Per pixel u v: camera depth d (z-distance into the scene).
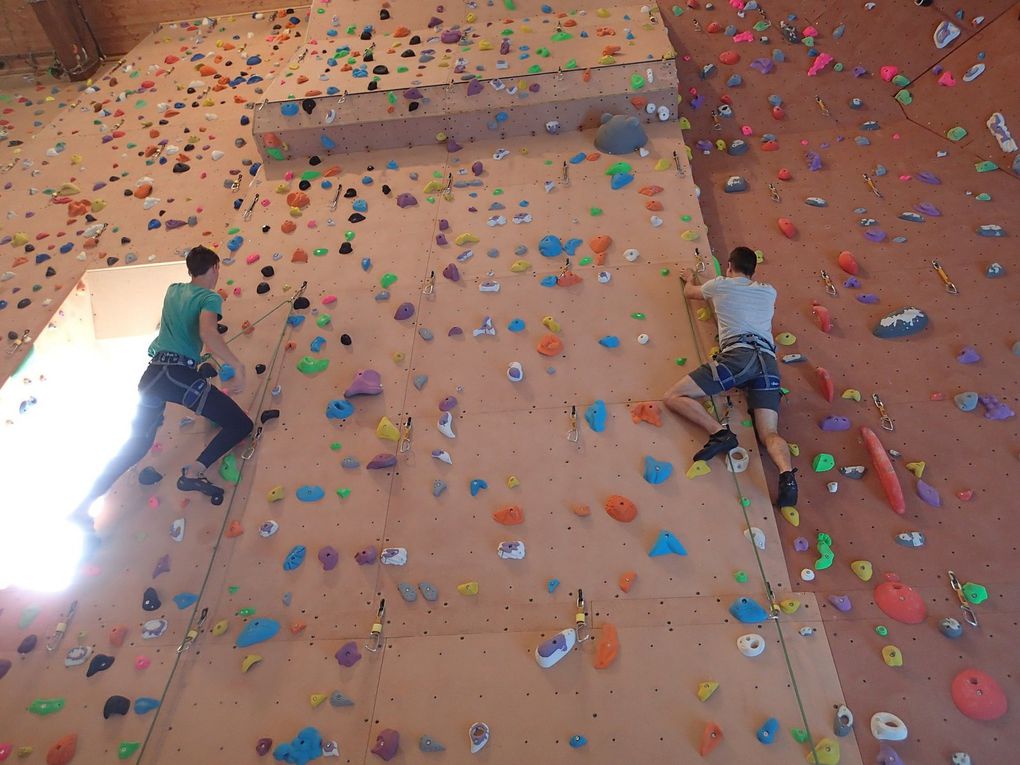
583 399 3.32
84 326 4.61
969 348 3.35
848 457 3.07
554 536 2.91
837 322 3.57
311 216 4.42
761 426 3.05
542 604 2.74
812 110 4.74
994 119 4.24
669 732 2.40
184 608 2.90
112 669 2.78
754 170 4.46
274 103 4.79
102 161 5.36
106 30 6.81
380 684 2.62
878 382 3.31
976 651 2.50
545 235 4.04
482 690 2.56
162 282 4.57
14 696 2.76
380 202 4.43
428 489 3.12
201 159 5.23
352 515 3.08
